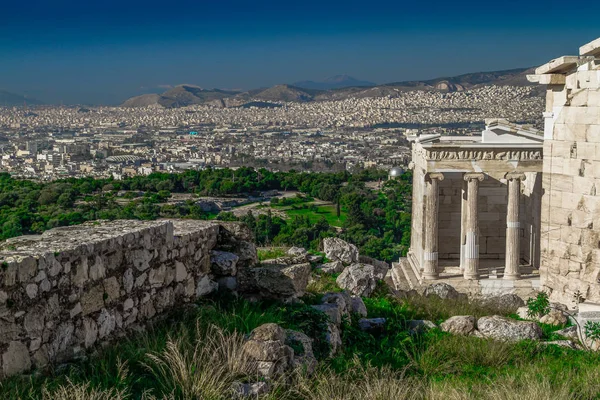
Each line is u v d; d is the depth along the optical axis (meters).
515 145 28.23
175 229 13.26
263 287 13.51
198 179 124.56
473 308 17.25
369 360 11.31
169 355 9.28
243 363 9.48
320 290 16.42
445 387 10.18
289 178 125.81
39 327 8.60
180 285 12.29
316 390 9.62
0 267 8.02
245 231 14.53
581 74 18.84
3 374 8.02
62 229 11.05
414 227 32.62
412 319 15.19
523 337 13.90
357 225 77.44
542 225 20.53
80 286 9.41
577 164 19.14
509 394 9.82
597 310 15.62
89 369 9.05
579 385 10.83
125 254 10.52
